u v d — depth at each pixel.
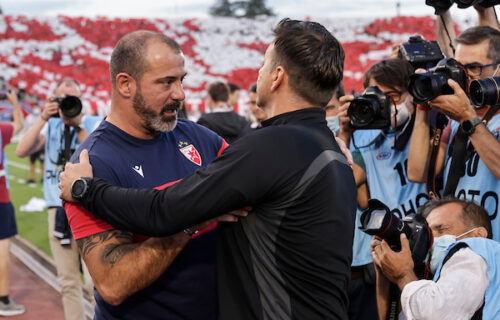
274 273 1.51
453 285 1.80
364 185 2.78
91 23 27.27
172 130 1.95
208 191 1.44
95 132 1.80
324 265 1.51
